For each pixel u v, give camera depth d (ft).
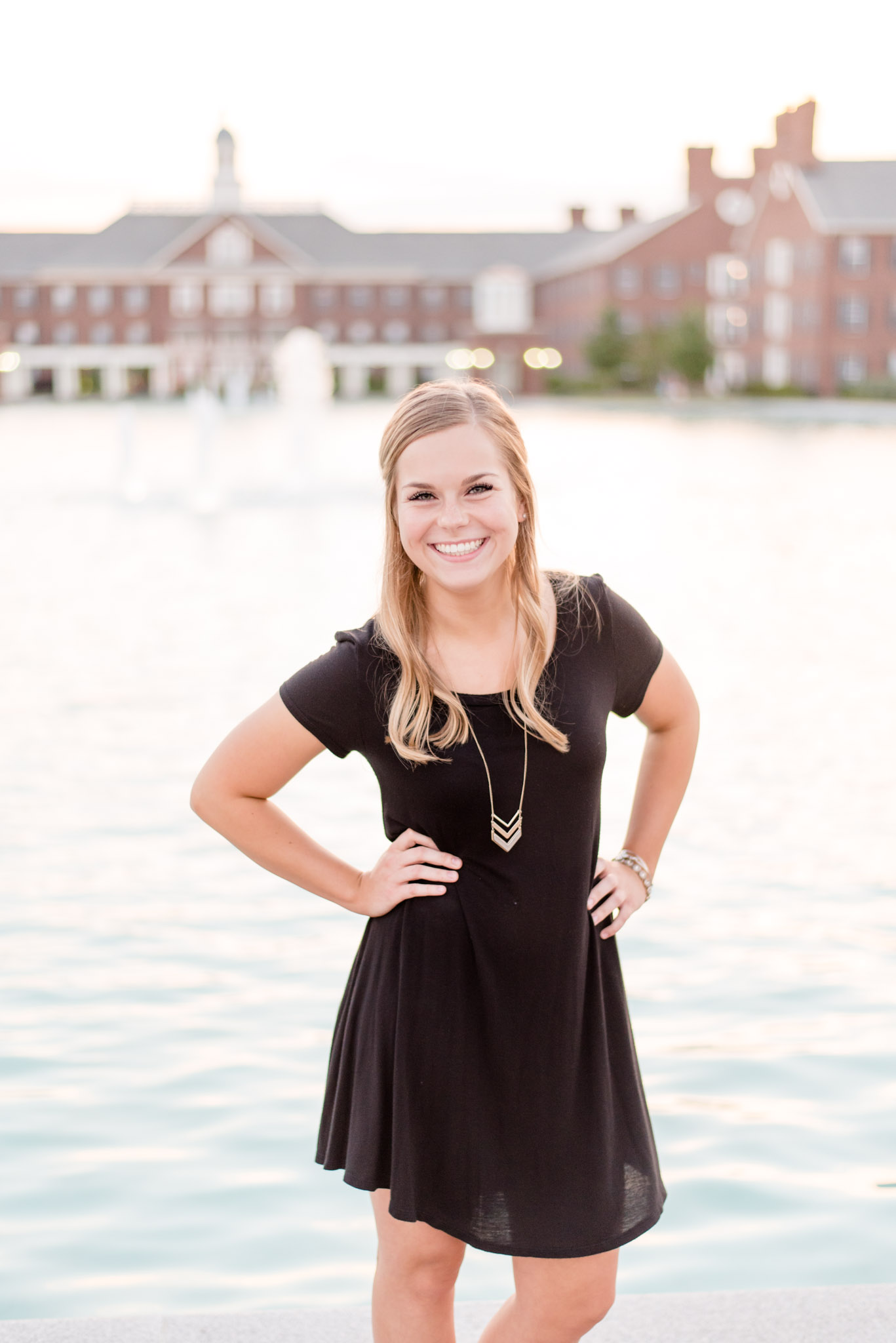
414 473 6.82
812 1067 13.35
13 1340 8.55
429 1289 7.18
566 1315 7.04
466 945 6.91
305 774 23.84
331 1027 14.28
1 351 246.27
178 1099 12.82
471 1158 6.91
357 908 7.15
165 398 251.80
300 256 260.21
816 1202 11.14
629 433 131.75
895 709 28.19
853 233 197.88
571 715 6.91
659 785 7.79
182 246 259.19
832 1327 8.62
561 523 62.59
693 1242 10.65
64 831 20.85
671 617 38.88
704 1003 14.83
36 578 46.80
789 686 30.35
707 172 227.81
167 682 30.81
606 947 7.19
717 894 18.13
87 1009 14.70
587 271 241.14
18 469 95.96
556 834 6.91
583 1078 6.98
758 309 220.84
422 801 6.91
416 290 264.11
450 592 6.91
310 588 44.68
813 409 169.68
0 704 28.73
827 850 19.83
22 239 271.49
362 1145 7.02
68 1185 11.43
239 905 17.81
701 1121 12.37
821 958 16.01
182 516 67.15
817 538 57.16
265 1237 10.80
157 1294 10.06
